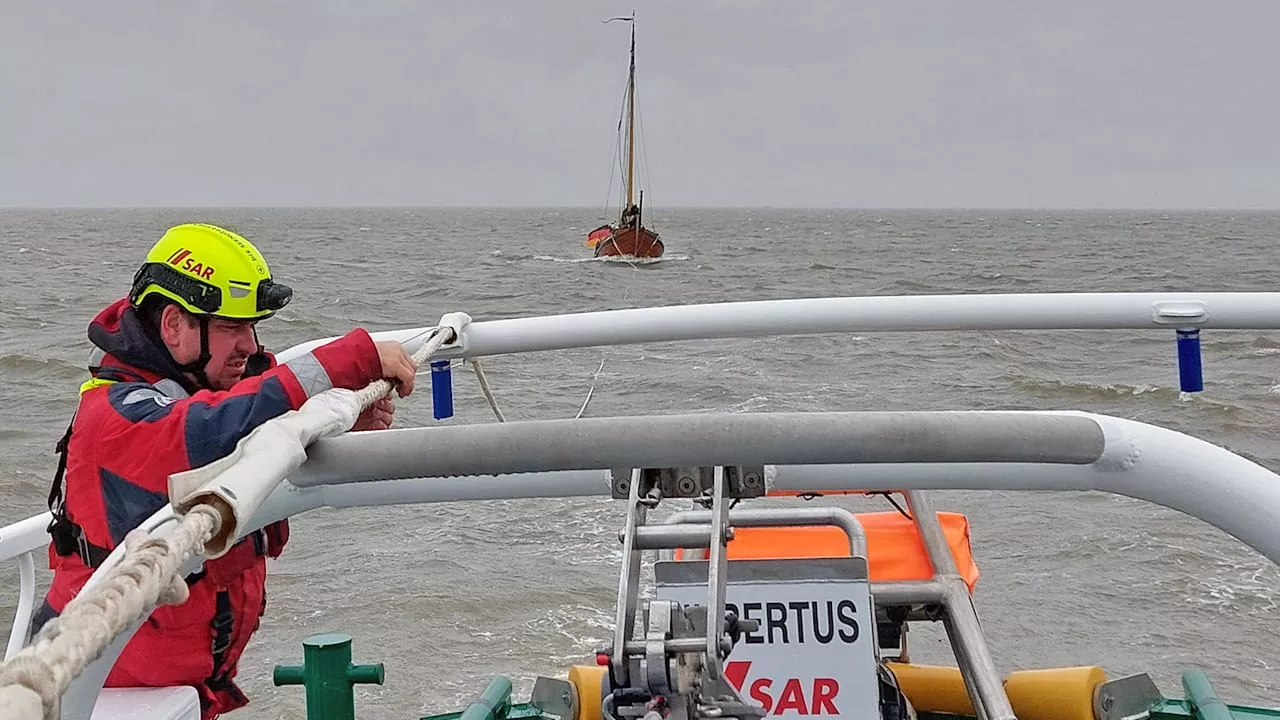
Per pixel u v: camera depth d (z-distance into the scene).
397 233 122.62
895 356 24.61
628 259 61.00
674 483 1.58
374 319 35.62
